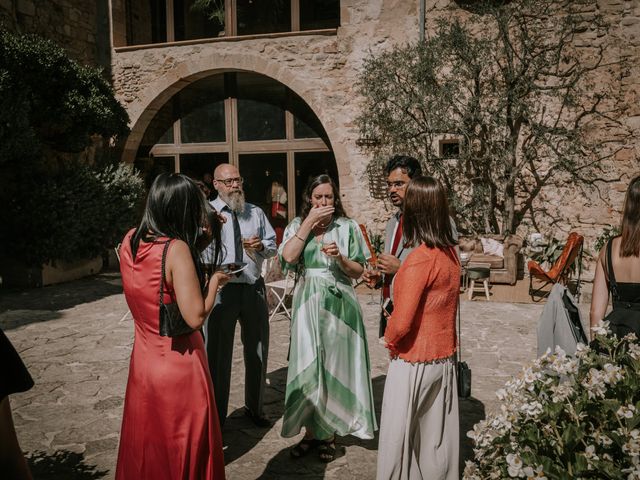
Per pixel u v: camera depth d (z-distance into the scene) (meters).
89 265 9.87
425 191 2.25
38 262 8.70
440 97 8.87
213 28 12.27
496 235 9.17
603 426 1.65
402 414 2.26
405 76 9.35
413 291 2.20
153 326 2.04
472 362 4.86
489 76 9.45
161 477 2.03
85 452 3.25
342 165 10.32
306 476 2.94
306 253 3.10
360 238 3.21
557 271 5.14
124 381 4.47
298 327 3.03
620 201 9.23
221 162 11.70
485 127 9.23
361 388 3.05
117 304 7.45
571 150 8.99
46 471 3.01
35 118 8.57
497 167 9.42
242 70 10.72
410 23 9.81
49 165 9.39
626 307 2.42
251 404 3.54
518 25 9.10
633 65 9.00
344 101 10.23
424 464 2.32
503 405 1.86
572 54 9.22
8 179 8.87
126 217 9.98
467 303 7.34
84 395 4.16
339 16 11.19
